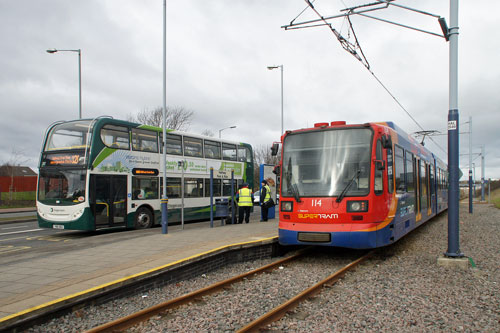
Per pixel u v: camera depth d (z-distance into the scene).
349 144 9.60
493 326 5.18
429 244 12.56
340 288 7.15
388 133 10.17
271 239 10.43
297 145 10.21
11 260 9.49
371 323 5.31
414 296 6.59
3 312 4.95
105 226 14.27
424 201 15.14
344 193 9.15
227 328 5.16
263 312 5.82
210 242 10.18
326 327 5.18
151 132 16.50
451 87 9.28
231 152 21.09
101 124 14.34
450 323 5.29
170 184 17.14
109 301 6.14
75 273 7.17
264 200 17.27
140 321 5.36
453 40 9.26
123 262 7.95
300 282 7.67
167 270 7.28
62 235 15.20
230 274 8.45
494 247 11.80
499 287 7.19
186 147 18.12
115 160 14.75
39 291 5.92
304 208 9.50
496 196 68.94
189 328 5.18
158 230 15.16
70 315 5.48
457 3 9.26
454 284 7.43
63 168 14.28
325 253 11.06
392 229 9.90
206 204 18.98
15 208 35.28
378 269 8.87
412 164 12.98
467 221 21.53
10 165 43.34
